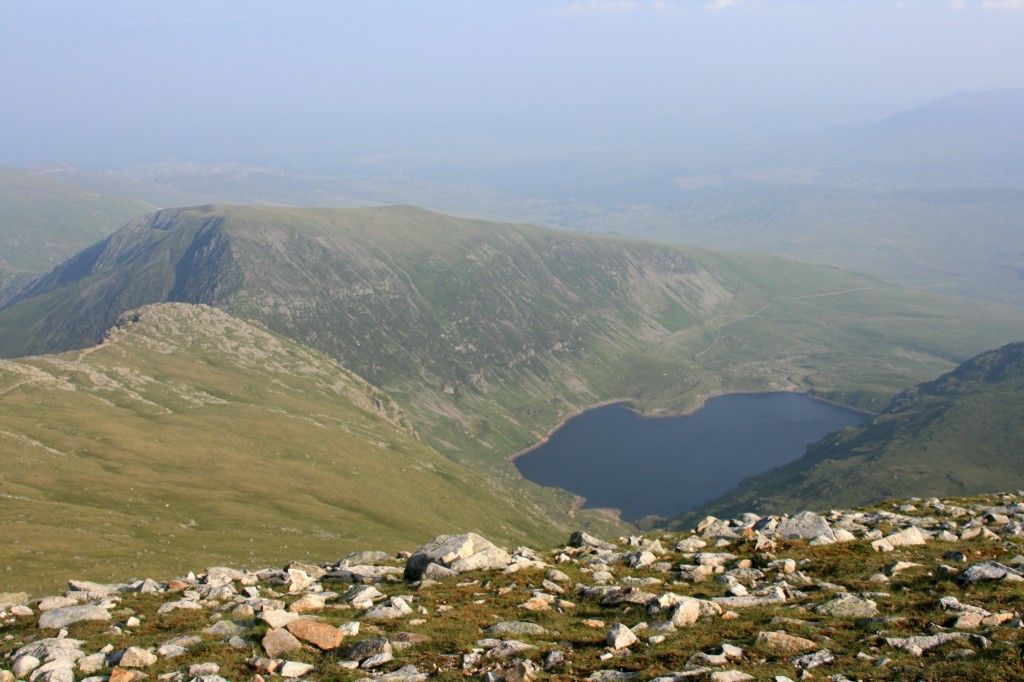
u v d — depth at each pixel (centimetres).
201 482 16012
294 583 3888
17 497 12912
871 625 2566
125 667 2573
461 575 3797
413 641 2723
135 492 14512
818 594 3014
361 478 19925
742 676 2195
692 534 4709
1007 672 2039
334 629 2791
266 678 2433
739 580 3369
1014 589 2767
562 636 2755
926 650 2298
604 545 4644
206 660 2625
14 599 3925
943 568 3114
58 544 10194
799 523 4319
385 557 4706
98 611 3359
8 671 2645
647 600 3081
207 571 4250
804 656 2336
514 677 2327
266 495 16112
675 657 2414
